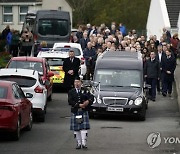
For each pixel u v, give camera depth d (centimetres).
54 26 7869
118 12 12506
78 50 6259
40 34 7844
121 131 3697
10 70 4047
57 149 3070
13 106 3228
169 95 5509
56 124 3966
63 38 7862
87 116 3092
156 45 6538
